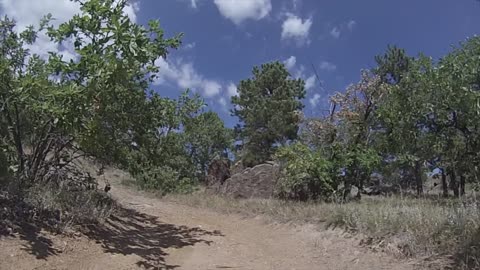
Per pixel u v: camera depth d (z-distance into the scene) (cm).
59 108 876
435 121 1453
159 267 808
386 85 1862
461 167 1512
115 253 842
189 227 1223
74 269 720
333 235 1016
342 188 1762
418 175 2272
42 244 763
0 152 930
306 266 863
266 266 867
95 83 873
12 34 1063
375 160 1717
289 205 1470
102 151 1116
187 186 2238
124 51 864
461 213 848
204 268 829
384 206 1141
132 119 1145
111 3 923
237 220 1408
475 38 1384
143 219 1270
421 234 839
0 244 710
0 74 898
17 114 977
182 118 1362
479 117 1312
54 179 1046
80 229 898
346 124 1898
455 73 1309
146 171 2116
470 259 722
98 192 1271
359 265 829
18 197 862
